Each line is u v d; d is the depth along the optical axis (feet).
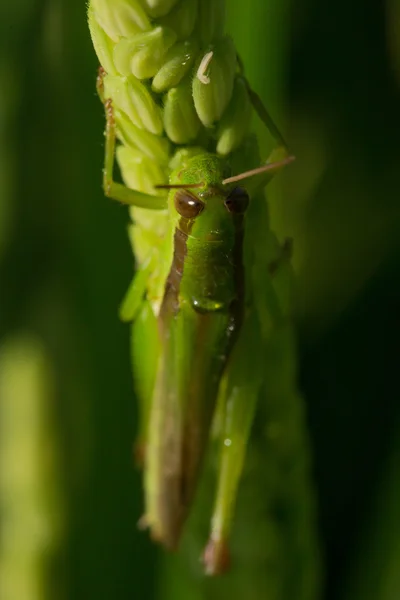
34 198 0.49
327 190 0.56
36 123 0.49
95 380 0.49
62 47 0.48
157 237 0.45
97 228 0.49
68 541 0.50
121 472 0.50
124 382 0.50
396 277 0.56
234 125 0.41
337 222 0.56
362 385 0.56
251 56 0.47
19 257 0.50
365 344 0.56
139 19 0.39
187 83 0.40
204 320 0.45
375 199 0.56
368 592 0.51
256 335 0.46
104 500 0.50
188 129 0.41
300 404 0.46
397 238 0.56
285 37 0.47
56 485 0.50
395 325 0.56
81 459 0.50
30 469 0.49
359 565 0.52
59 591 0.50
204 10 0.40
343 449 0.55
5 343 0.50
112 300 0.49
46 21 0.48
